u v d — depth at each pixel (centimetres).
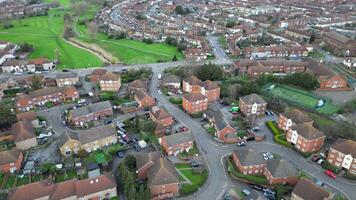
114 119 17225
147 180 12512
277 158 14050
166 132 15900
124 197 11988
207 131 16188
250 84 19675
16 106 17750
